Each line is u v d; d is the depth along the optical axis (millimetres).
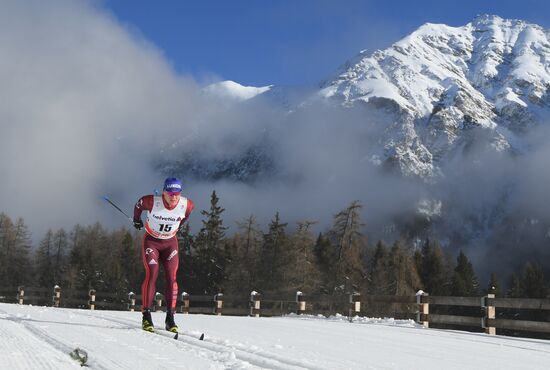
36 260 77062
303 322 11016
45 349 4238
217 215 56562
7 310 9766
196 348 5246
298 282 44906
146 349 4941
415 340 8242
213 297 20078
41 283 72750
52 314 9008
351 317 14297
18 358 3615
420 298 12852
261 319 11469
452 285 62438
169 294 7152
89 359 4094
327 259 49312
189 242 57188
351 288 42094
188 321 9703
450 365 5523
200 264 55062
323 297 16094
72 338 5371
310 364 4867
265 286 46562
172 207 7219
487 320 11430
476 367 5477
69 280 67312
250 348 5613
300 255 45719
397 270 45844
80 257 70375
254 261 49812
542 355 6984
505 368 5508
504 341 8984
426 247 68188
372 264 51750
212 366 4117
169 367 3965
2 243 69250
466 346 7730
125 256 69875
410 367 5176
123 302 27141
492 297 11438
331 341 7234
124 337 5871
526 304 10742
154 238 7262
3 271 68312
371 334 8820
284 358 5113
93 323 7551
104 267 70000
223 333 7293
